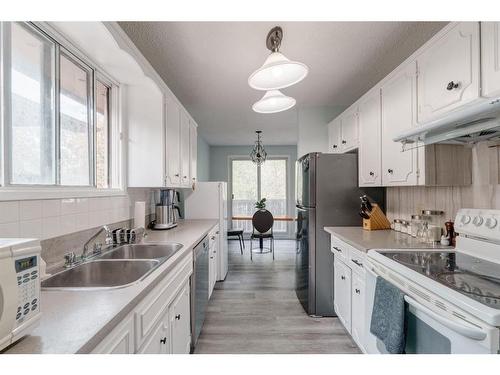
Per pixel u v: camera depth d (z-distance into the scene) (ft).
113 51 5.12
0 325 1.87
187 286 5.64
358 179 8.23
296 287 9.97
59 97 4.60
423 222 6.24
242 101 10.77
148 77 6.29
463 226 4.83
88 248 5.16
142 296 3.22
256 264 14.19
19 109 3.84
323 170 8.25
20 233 3.65
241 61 7.22
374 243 5.82
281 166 22.09
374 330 4.39
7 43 3.61
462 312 2.85
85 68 5.37
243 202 22.16
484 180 5.02
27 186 3.84
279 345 6.69
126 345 2.93
